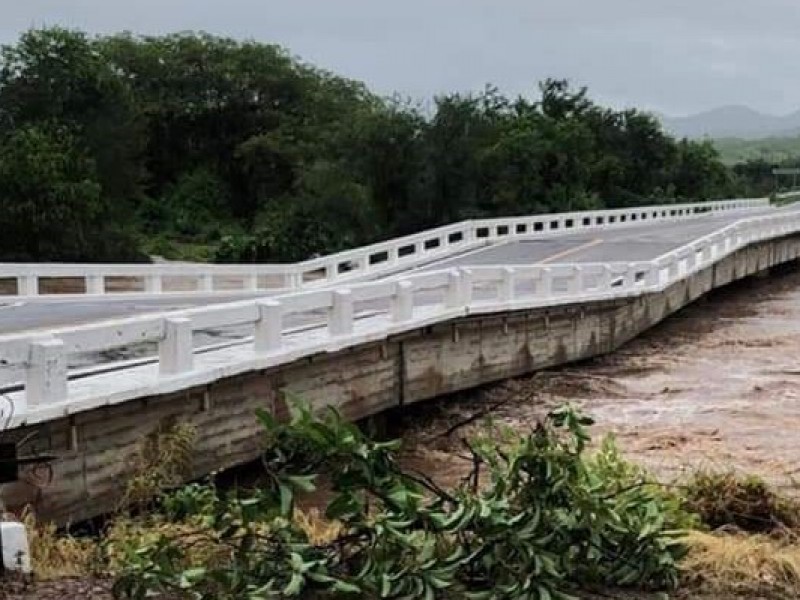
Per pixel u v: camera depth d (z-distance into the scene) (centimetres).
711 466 1409
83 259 5459
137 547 675
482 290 2444
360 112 7462
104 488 1134
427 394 1894
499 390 2103
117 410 1155
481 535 600
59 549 772
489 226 4291
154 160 8631
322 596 596
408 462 1550
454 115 6981
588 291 2512
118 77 7625
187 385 1251
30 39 6775
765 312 3384
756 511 956
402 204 6769
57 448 1074
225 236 7056
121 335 1173
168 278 3312
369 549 604
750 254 3994
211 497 667
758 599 650
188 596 603
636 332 2762
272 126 8769
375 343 1717
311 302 1558
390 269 3375
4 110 6731
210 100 8819
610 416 1872
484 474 1079
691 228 4884
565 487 614
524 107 8275
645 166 8919
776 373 2314
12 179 5275
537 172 7175
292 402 605
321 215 6425
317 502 991
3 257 5281
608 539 638
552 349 2328
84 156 5962
